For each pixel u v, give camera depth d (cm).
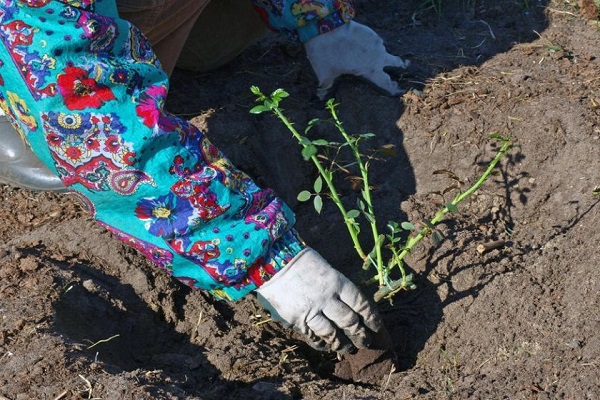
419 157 335
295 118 349
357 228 278
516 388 242
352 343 256
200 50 358
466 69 359
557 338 257
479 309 280
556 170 318
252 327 282
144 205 222
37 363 235
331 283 238
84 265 289
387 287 276
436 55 370
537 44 374
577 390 234
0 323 253
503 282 283
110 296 277
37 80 210
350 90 350
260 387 250
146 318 279
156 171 219
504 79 350
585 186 309
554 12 395
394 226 275
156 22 277
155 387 229
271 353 270
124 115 215
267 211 232
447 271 294
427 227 275
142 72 220
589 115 323
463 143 331
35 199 331
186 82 371
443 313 286
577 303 266
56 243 297
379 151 321
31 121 217
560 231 303
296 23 329
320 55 339
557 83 344
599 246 283
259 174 343
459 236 303
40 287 270
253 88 276
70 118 213
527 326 268
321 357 281
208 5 345
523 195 319
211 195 223
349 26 338
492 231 309
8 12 209
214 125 346
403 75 355
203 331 278
